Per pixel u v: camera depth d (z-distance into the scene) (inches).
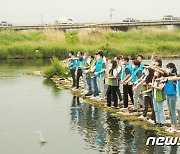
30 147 430.6
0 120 557.3
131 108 604.1
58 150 418.9
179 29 3024.1
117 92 649.0
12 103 690.8
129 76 589.3
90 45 2156.7
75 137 465.4
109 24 2960.1
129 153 402.9
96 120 547.8
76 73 858.1
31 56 1903.3
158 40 2561.5
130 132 480.1
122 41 2433.6
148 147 421.4
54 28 2568.9
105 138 457.7
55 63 1098.7
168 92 463.2
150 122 518.0
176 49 2219.5
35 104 679.1
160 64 480.4
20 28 2625.5
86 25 2790.4
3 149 424.5
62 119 558.9
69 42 2269.9
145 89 533.3
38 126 520.7
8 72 1241.4
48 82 991.6
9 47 1907.0
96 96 713.6
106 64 743.7
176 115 507.8
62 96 761.6
